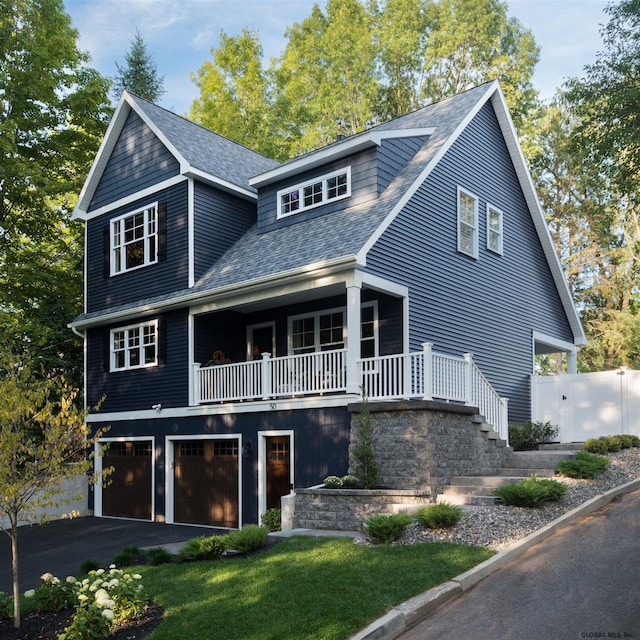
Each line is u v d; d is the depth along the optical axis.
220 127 35.62
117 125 21.34
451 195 18.08
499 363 19.41
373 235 14.56
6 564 13.48
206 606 7.90
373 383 13.95
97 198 22.23
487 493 12.20
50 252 28.98
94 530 17.25
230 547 10.77
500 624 7.00
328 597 7.66
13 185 23.78
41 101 24.75
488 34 36.62
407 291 15.78
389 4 39.91
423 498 12.02
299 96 37.62
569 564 8.62
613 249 36.56
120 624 7.67
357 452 12.99
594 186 34.03
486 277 19.31
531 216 22.31
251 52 37.28
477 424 14.54
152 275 19.75
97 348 21.27
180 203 19.20
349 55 37.75
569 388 20.16
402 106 39.50
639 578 7.88
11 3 23.12
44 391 8.70
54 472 8.22
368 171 16.78
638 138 22.38
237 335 19.45
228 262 18.42
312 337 18.06
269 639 6.72
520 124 35.75
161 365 18.95
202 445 17.66
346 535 11.05
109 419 20.33
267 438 15.95
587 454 13.95
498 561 8.84
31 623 8.04
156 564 10.75
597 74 23.89
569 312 23.70
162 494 18.39
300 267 14.60
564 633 6.64
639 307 37.91
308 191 18.44
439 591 7.78
